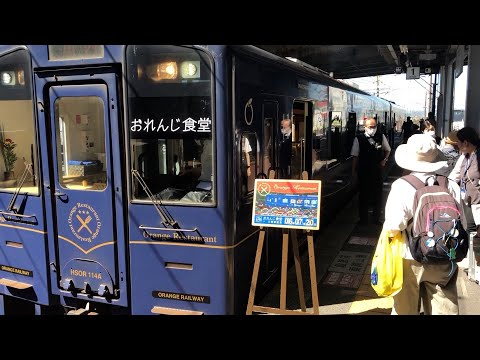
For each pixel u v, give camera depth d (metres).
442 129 18.70
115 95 4.02
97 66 4.05
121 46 3.97
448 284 3.50
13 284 4.61
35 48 4.20
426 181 3.44
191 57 3.87
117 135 4.05
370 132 7.86
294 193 4.14
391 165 16.59
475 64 8.31
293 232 4.35
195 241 3.96
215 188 3.89
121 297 4.20
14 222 4.59
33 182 4.43
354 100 10.45
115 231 4.18
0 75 4.44
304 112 6.52
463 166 5.41
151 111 3.99
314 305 4.21
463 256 3.33
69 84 4.18
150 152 4.02
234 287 4.04
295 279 5.62
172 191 4.02
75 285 4.37
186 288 4.03
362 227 8.07
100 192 4.17
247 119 4.25
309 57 14.82
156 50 3.92
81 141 4.22
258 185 4.21
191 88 3.89
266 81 4.74
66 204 4.31
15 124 4.45
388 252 3.52
